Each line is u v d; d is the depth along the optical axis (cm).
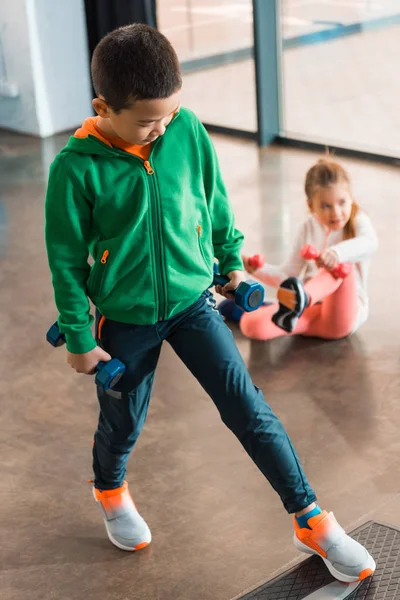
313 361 271
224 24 550
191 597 182
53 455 233
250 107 545
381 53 480
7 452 236
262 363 271
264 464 169
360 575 176
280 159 476
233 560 191
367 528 195
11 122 566
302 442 231
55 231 159
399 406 245
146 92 141
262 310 284
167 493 215
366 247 273
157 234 161
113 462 188
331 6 486
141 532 196
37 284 341
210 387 169
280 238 370
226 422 171
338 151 475
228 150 498
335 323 276
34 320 311
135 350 170
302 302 260
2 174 480
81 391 264
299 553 191
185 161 163
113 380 164
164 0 547
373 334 284
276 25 483
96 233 163
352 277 274
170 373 269
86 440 239
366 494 209
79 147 154
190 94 564
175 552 195
